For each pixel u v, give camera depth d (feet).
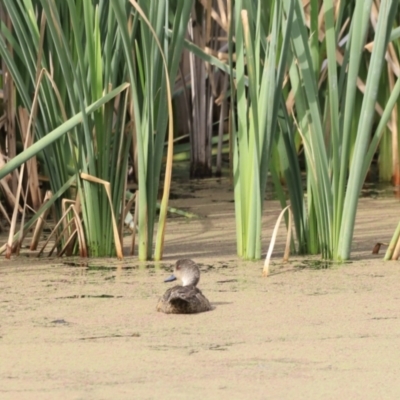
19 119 67.62
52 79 51.37
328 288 45.14
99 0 52.49
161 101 51.49
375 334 37.40
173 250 56.49
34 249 57.00
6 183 68.03
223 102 88.12
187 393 30.94
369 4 48.01
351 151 78.64
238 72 50.21
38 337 37.35
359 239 58.65
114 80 52.37
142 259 52.75
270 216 67.77
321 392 30.99
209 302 42.42
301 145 88.12
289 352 35.14
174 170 95.66
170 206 73.97
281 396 30.60
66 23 52.95
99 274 49.06
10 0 50.93
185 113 99.09
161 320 39.73
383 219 65.36
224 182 86.89
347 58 51.47
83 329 38.45
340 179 51.06
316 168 50.90
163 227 52.65
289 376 32.50
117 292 44.83
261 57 52.16
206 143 90.53
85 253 54.19
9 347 36.09
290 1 47.26
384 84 80.79
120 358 34.55
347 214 51.06
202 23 85.15
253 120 49.21
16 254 55.62
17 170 68.74
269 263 51.26
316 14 52.34
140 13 46.91
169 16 64.69
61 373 32.99
